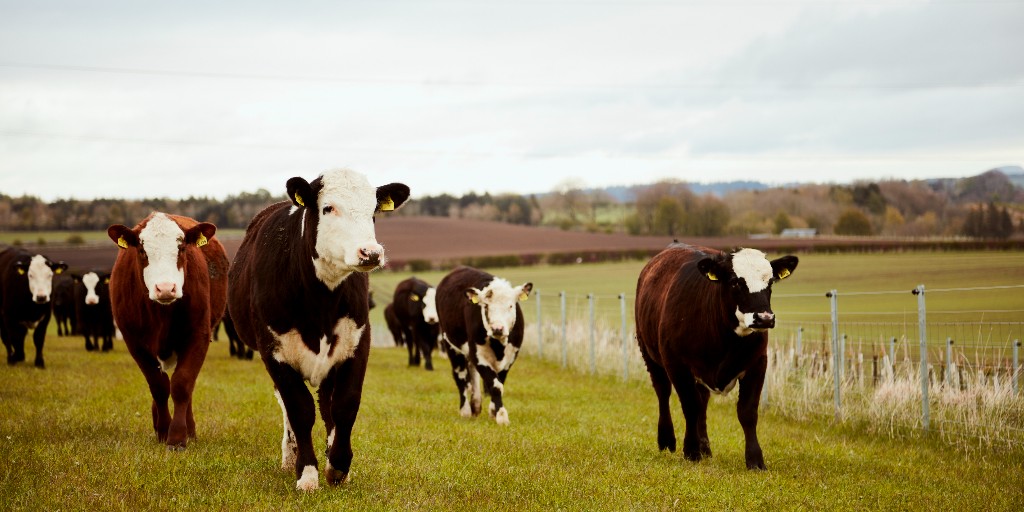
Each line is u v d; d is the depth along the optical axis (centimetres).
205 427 961
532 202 12350
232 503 595
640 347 1011
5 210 8281
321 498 617
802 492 718
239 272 751
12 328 1662
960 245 5866
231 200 8512
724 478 752
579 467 787
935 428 1052
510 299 1202
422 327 2103
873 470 850
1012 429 964
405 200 673
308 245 639
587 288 5247
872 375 1238
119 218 8394
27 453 743
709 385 859
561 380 1783
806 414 1244
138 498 600
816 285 4134
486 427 1073
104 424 933
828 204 9119
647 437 1030
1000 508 688
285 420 734
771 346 1531
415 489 665
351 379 669
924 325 1056
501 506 616
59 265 1631
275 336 663
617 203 12338
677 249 1002
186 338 870
